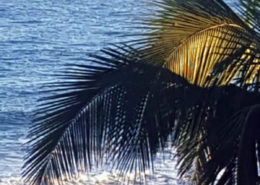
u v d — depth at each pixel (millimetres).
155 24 10156
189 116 9453
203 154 9562
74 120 9562
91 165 10227
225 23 9852
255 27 9523
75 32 109688
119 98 9492
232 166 9070
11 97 59594
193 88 9531
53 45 97875
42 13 133000
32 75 73938
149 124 9453
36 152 9664
